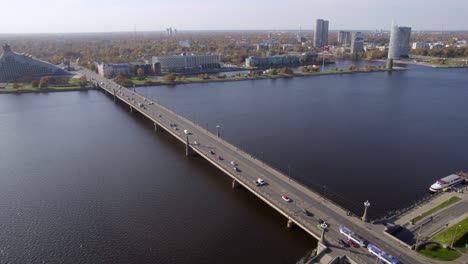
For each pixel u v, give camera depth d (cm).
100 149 18650
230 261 9950
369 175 14900
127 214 12312
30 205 12962
